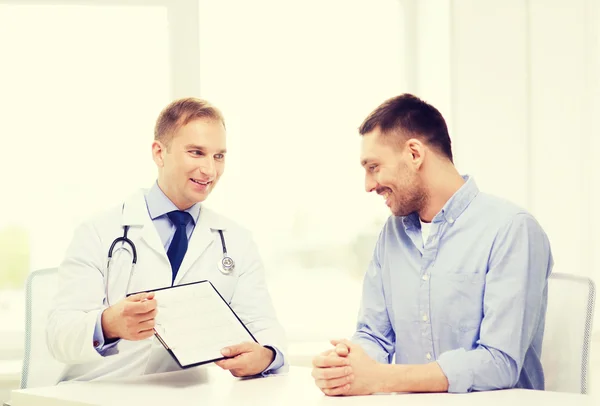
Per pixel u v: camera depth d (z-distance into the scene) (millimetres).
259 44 2904
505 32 2775
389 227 1801
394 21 3039
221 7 2865
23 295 2689
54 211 2707
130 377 1671
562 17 2734
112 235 1894
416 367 1429
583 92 2713
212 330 1630
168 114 1924
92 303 1797
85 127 2732
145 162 2766
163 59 2789
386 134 1628
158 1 2764
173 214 1942
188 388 1523
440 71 2852
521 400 1326
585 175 2711
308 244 2945
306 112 2947
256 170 2896
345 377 1406
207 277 1895
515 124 2775
